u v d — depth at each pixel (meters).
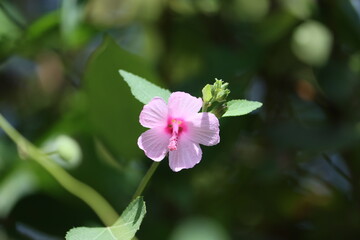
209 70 0.64
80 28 0.64
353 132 0.63
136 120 0.58
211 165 0.62
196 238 0.62
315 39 0.66
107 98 0.57
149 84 0.44
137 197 0.43
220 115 0.43
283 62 0.66
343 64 0.66
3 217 0.61
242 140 0.65
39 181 0.61
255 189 0.66
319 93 0.66
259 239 0.66
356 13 0.65
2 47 0.64
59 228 0.61
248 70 0.64
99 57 0.56
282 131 0.64
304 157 0.64
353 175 0.65
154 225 0.62
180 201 0.62
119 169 0.61
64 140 0.57
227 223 0.66
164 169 0.61
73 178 0.57
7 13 0.64
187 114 0.43
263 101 0.66
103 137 0.59
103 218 0.57
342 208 0.66
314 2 0.66
